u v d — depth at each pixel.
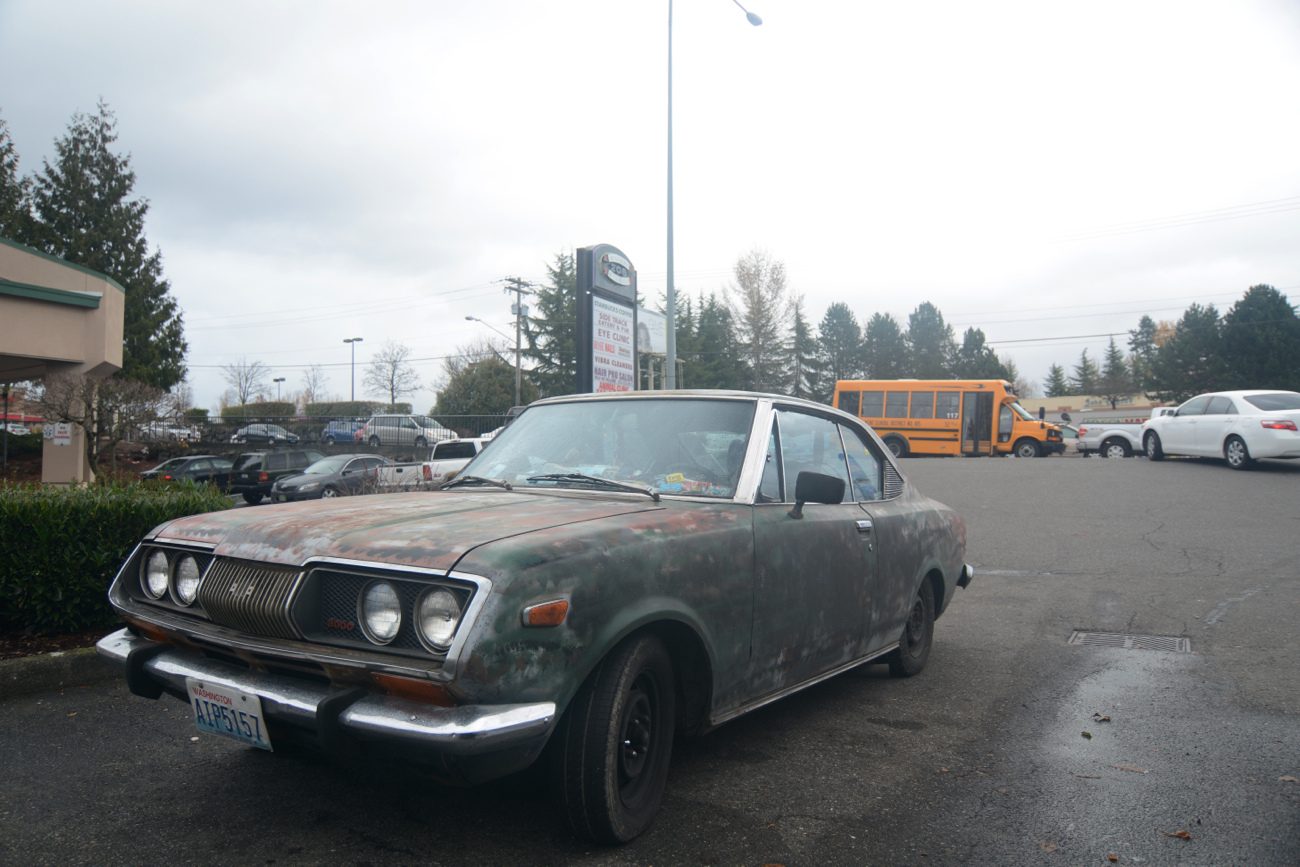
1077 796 3.32
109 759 3.62
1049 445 28.19
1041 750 3.84
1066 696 4.68
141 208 43.19
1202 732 4.07
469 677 2.27
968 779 3.50
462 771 2.31
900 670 4.93
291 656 2.51
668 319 19.23
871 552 4.28
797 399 4.17
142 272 42.72
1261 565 8.60
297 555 2.64
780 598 3.50
